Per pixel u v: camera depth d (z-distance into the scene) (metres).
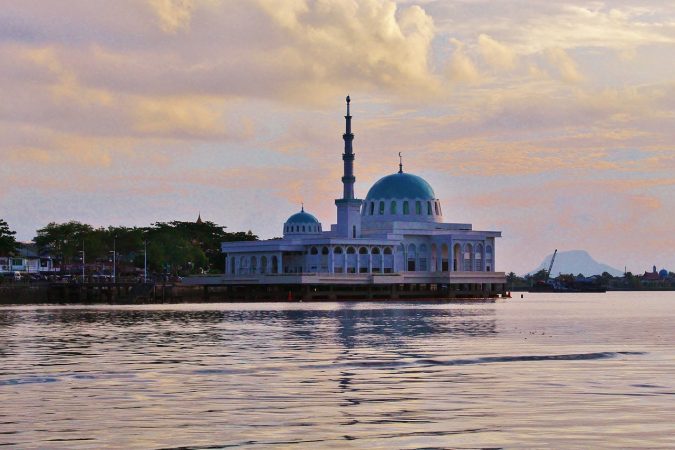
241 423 49.19
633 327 141.50
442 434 45.88
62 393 60.66
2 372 73.19
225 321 161.75
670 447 42.59
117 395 59.62
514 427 47.47
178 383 65.88
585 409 52.75
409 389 61.81
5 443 44.28
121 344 103.94
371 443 44.06
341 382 66.06
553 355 87.19
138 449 43.03
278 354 89.94
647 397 57.22
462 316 186.62
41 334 122.50
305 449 42.97
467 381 66.06
